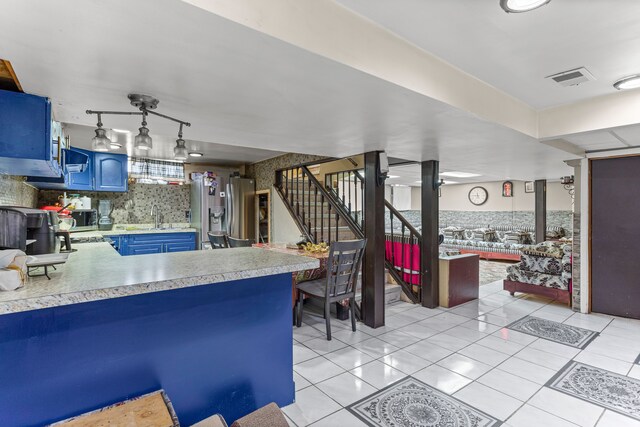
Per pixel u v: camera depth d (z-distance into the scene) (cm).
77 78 152
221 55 131
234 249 246
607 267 387
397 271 468
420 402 212
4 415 127
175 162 588
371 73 149
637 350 291
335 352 288
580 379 241
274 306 204
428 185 417
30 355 131
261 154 530
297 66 141
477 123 231
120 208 555
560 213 826
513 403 211
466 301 446
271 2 116
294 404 211
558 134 269
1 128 163
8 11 99
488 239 882
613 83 219
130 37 116
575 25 149
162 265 172
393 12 141
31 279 138
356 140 293
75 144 420
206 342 177
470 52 177
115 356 150
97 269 160
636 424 191
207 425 143
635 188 368
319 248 373
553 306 427
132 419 127
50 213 226
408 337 322
